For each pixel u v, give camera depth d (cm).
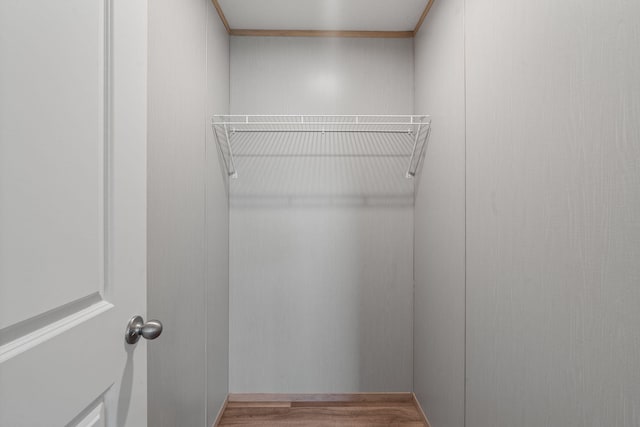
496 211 117
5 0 43
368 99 224
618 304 67
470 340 138
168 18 126
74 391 55
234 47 221
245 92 222
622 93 66
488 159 123
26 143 46
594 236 73
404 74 222
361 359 224
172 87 129
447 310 164
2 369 43
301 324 223
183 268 141
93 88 60
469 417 140
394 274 224
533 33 95
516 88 104
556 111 85
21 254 45
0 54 42
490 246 121
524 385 100
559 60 84
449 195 162
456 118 153
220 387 203
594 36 73
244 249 223
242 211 223
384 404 219
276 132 223
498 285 116
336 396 223
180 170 137
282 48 222
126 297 71
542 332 91
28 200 46
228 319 221
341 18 208
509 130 108
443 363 170
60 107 52
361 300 224
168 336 125
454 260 156
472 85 136
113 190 65
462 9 146
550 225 88
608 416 69
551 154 87
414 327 222
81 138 57
